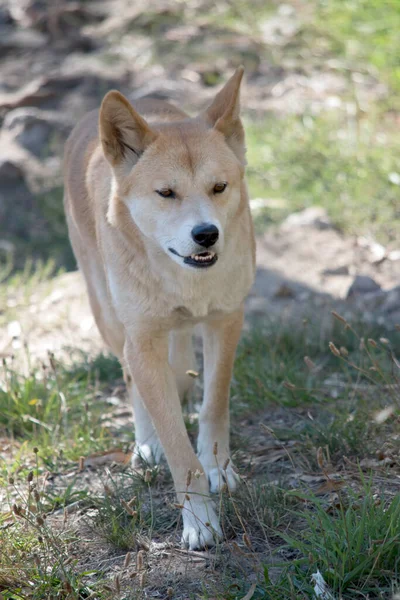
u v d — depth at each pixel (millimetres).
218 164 10391
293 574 8562
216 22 30125
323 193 21250
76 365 15711
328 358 14828
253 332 15664
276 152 23094
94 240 12297
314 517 9117
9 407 13789
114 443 12711
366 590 8250
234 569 9078
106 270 11180
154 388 10484
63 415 13398
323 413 12664
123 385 15320
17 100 27109
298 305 17266
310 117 24422
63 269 20875
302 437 11781
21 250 22531
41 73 29250
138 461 11938
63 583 8820
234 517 9984
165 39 29469
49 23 31688
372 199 20672
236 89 10828
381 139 22984
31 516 10172
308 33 28781
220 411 11383
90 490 11367
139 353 10641
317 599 8055
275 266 18828
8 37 31719
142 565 8648
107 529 10039
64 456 12391
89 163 12672
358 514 9383
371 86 25719
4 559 9344
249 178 22312
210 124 11102
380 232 19562
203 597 8406
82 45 30500
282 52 28047
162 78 27438
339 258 18812
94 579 9227
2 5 33906
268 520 9789
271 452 11789
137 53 29188
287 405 13102
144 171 10406
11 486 11562
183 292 10477
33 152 25672
